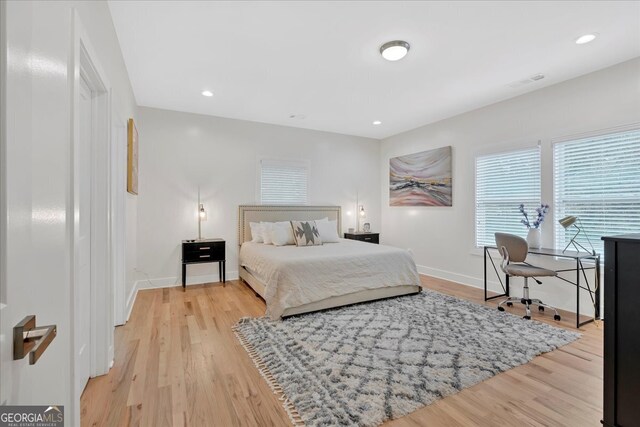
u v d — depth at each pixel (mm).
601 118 3090
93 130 2000
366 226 5969
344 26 2379
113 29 2336
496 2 2096
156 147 4371
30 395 696
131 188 3219
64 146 1054
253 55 2830
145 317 3156
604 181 3098
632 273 1372
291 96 3898
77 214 1261
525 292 3318
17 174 620
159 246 4391
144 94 3834
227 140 4863
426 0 2082
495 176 4145
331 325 2877
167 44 2639
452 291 4133
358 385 1905
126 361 2227
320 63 2994
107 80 2029
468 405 1738
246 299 3797
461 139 4602
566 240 3396
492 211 4184
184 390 1873
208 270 4699
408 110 4445
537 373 2074
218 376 2033
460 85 3539
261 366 2162
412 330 2762
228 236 4875
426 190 5176
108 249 2055
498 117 4074
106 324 2047
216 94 3834
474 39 2557
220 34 2492
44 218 842
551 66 3047
